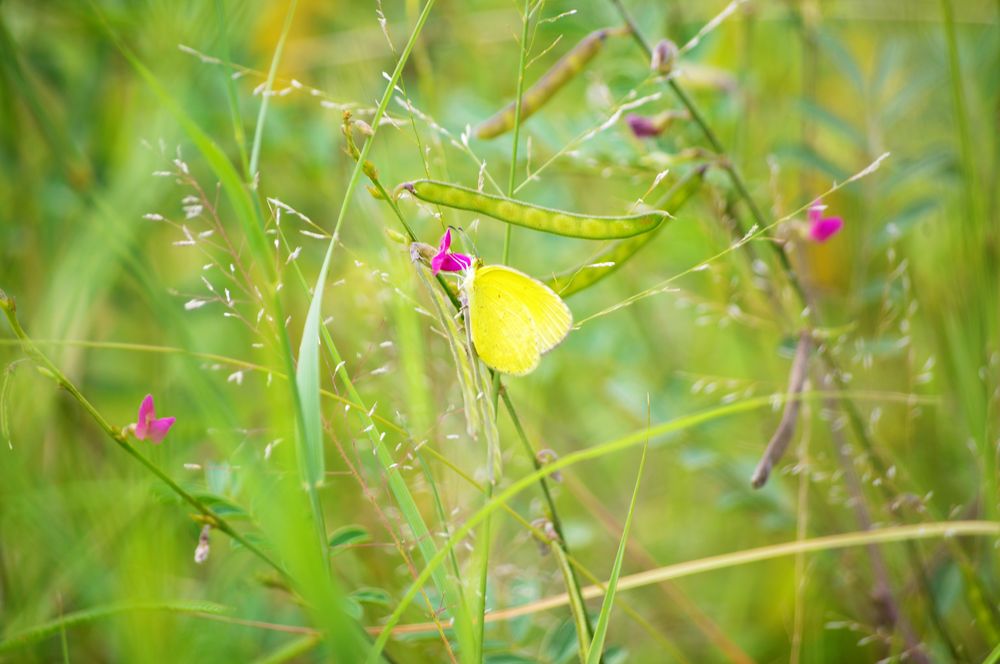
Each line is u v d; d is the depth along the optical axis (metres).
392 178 0.41
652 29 0.41
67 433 0.40
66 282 0.40
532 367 0.30
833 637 0.40
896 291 0.41
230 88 0.31
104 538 0.36
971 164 0.39
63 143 0.42
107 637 0.36
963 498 0.41
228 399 0.38
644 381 0.43
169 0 0.42
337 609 0.28
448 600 0.31
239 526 0.34
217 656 0.34
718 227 0.40
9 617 0.37
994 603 0.38
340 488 0.39
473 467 0.37
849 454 0.37
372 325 0.39
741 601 0.42
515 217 0.30
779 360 0.43
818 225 0.35
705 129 0.35
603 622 0.30
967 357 0.40
